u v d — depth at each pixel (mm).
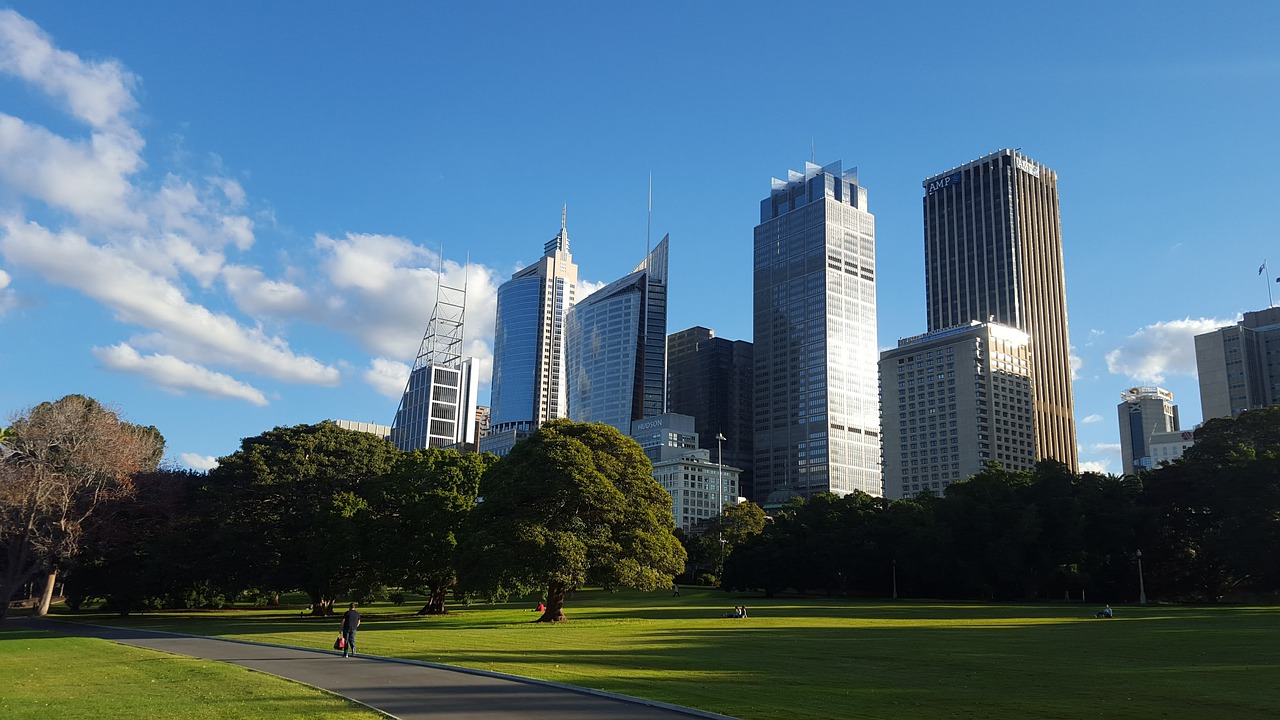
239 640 42625
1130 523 92562
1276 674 28250
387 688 23031
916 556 106500
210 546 79062
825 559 118750
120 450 73875
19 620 69938
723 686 24359
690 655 34469
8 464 69125
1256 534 78438
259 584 79188
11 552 67750
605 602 100938
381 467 90188
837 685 25234
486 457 81125
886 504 129250
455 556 64875
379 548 72312
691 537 175625
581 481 62344
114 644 40500
